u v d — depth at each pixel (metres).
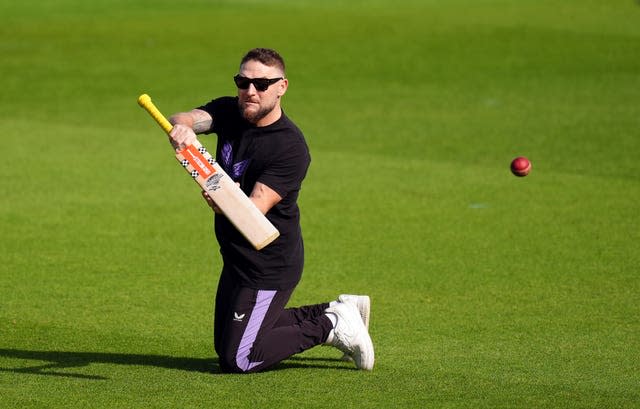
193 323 27.53
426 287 30.95
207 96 66.00
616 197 42.19
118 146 52.19
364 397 21.30
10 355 24.55
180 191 43.47
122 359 24.34
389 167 47.66
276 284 22.61
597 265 33.19
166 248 35.25
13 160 48.81
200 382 22.27
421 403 20.94
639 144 51.78
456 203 41.34
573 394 21.66
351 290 30.70
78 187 43.91
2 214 39.47
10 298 29.62
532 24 92.44
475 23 93.19
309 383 22.27
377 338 26.20
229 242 22.47
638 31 88.50
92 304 29.12
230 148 22.62
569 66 74.69
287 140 22.20
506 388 22.05
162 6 108.31
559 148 51.25
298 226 22.89
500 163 48.38
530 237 36.56
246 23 95.56
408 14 99.62
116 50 82.62
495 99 64.06
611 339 26.12
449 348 25.36
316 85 69.31
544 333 26.66
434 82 69.94
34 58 79.25
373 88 68.06
